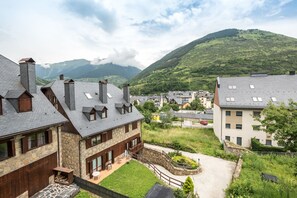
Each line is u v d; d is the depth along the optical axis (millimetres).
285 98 31094
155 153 24734
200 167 21141
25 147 12180
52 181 14570
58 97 18375
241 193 13117
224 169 21438
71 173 14445
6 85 13414
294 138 13203
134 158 23656
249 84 34875
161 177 18922
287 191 11273
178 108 84625
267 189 12406
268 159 22984
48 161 14188
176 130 40250
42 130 13750
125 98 27219
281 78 34250
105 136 19906
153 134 34469
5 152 11242
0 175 10781
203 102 99500
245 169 19500
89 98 21703
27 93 12977
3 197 10938
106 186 16375
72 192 13352
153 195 13852
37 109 14031
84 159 17266
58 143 15211
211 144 31281
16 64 16438
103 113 20719
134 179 17859
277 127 14047
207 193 16344
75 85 21797
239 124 32344
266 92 32812
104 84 22750
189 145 29484
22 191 12078
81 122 17844
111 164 20203
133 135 25656
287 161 21984
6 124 11047
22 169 12086
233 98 33219
